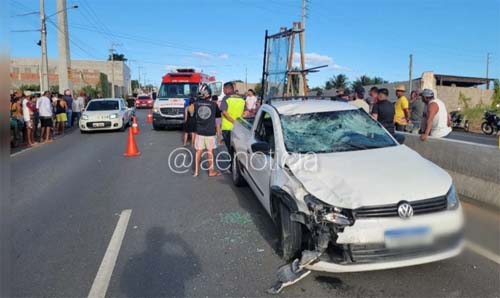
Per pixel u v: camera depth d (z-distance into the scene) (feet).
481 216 16.38
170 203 20.74
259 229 16.58
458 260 13.05
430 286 11.55
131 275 12.67
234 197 21.75
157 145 43.19
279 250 13.98
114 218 18.42
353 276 12.22
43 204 20.79
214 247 14.78
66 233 16.53
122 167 30.78
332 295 11.20
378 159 13.85
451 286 11.52
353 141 15.81
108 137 51.70
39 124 48.73
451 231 11.53
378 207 11.17
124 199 21.63
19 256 14.25
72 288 11.92
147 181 25.90
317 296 11.18
